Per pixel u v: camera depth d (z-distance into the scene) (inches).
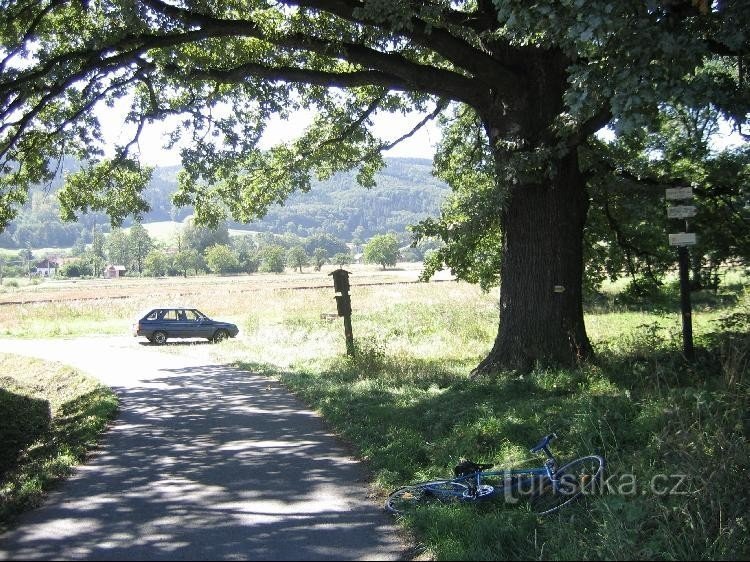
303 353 762.2
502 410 336.5
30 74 484.7
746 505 205.0
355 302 1523.1
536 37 355.9
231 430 383.6
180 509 244.4
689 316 384.8
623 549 187.2
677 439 230.1
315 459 312.5
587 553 189.3
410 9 381.4
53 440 368.2
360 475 285.0
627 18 249.0
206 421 412.2
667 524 196.2
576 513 216.4
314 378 560.1
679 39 245.8
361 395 443.5
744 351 329.1
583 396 328.5
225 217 736.3
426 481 262.5
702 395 265.1
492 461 274.7
